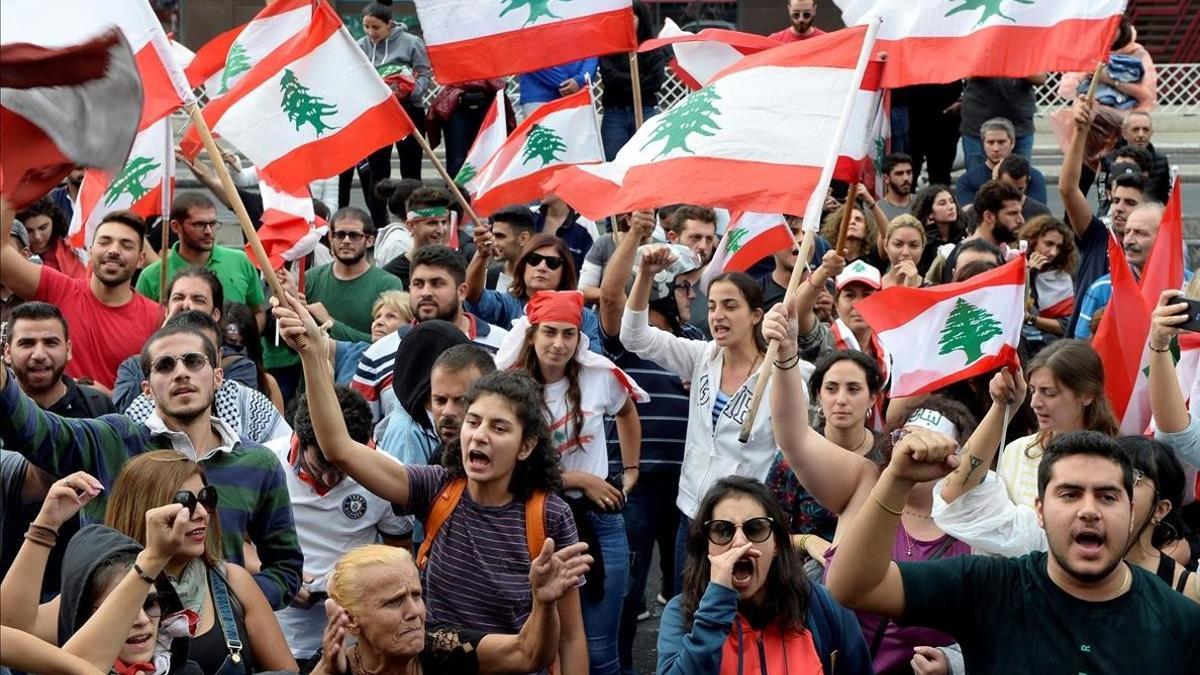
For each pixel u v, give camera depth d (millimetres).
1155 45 21375
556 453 6055
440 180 16203
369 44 15555
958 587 4570
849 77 6859
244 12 21578
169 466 5391
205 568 5359
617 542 7180
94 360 8578
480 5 8805
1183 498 6324
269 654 5477
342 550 6750
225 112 8031
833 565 4562
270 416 7445
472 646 5590
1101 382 6168
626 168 7098
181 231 9812
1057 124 13648
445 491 6023
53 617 5266
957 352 6152
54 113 3758
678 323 8727
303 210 10055
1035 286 10445
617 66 14703
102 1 6270
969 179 13547
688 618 5309
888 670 5801
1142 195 10328
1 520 6234
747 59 7066
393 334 8211
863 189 10305
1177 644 4422
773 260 10883
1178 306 6164
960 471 5445
